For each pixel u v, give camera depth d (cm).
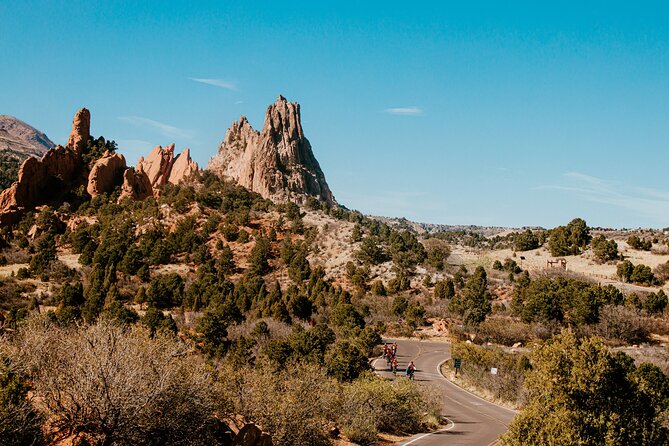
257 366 3806
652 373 2812
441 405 3127
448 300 8188
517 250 12156
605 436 1938
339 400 2469
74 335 1408
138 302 7425
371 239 10869
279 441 1819
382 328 6944
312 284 8894
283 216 13550
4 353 1323
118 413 1218
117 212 12319
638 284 8831
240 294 7662
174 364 1421
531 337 6381
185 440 1337
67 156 13775
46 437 1189
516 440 1969
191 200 13275
